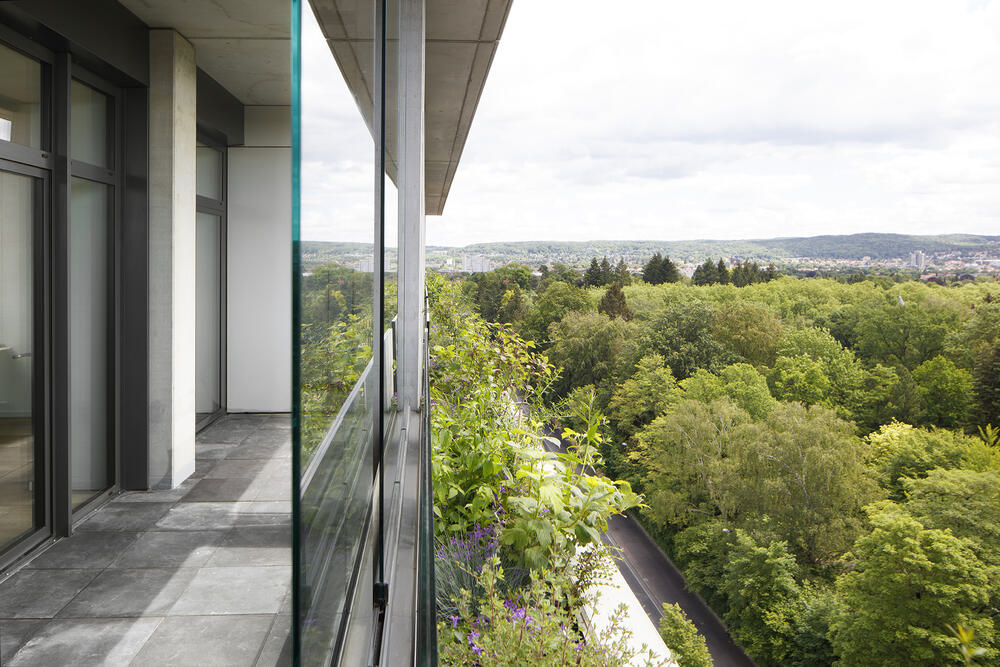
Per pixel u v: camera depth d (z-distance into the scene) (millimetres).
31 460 3418
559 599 2453
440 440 3189
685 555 31375
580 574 3006
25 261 3334
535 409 4742
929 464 31484
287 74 5715
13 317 3240
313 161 694
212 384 6664
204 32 4609
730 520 31672
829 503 30391
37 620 2686
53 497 3592
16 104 3281
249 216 6867
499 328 6184
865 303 42688
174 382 4590
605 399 42438
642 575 31375
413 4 3758
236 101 6535
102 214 4297
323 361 740
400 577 1618
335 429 840
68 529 3637
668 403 38438
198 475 4910
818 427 32812
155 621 2670
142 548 3482
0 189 3139
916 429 34938
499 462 3172
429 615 876
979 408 35969
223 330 6867
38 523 3502
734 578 28516
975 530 25469
